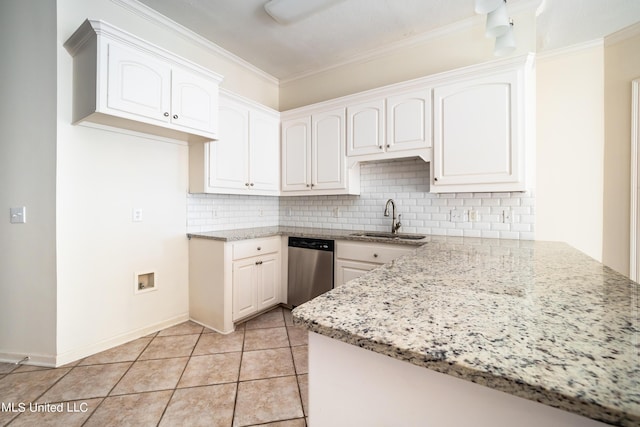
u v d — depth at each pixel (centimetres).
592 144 245
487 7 164
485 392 49
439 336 55
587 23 228
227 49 286
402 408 57
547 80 260
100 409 145
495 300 77
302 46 279
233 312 240
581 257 142
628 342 52
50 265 180
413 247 214
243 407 148
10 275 188
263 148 296
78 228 190
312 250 270
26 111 183
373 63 291
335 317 65
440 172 218
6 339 189
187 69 213
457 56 245
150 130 214
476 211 237
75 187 188
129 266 219
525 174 191
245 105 275
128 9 216
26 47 183
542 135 262
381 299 77
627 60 240
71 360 188
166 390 161
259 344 216
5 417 138
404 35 260
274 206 357
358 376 62
